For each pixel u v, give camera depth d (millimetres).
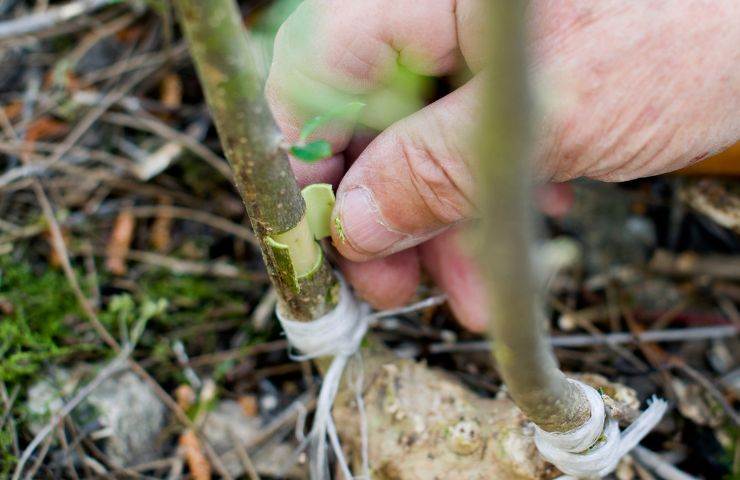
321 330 257
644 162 234
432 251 296
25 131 361
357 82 249
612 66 222
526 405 212
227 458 301
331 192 245
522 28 138
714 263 345
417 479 259
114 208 354
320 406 265
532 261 162
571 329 335
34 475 284
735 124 231
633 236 358
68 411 291
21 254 336
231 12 179
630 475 273
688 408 302
